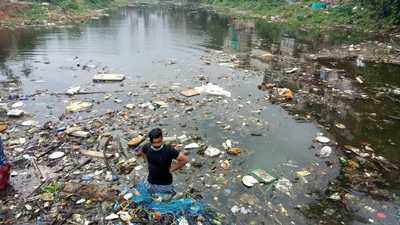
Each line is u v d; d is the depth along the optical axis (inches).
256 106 371.2
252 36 846.5
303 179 236.2
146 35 837.8
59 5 1194.0
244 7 1583.4
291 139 296.5
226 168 247.1
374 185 231.8
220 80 466.3
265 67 541.3
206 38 808.9
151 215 190.5
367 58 616.4
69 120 321.7
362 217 199.5
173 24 1059.9
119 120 323.6
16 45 674.2
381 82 474.9
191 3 1969.7
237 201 210.7
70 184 220.7
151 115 337.7
